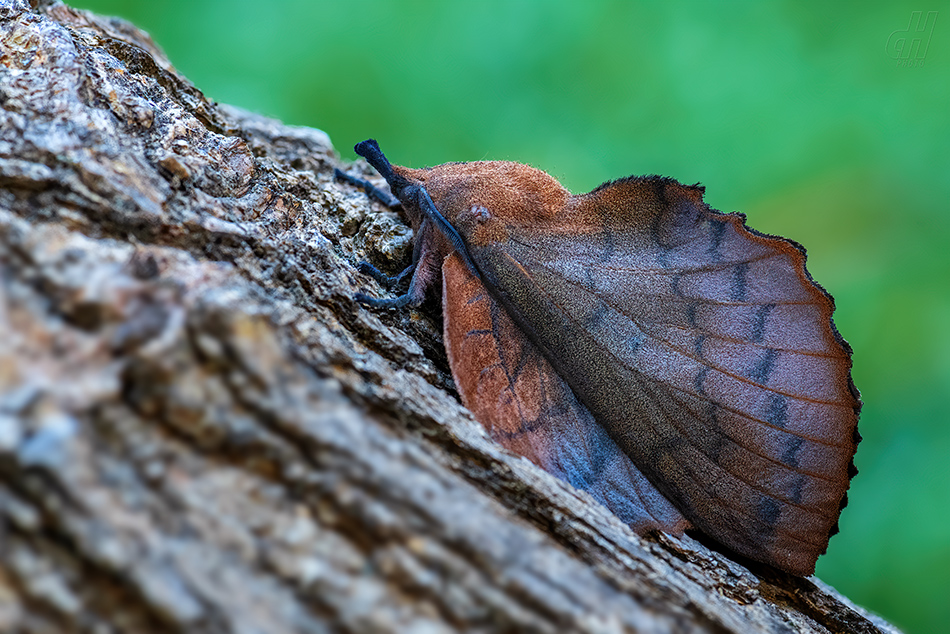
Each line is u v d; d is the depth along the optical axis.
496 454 0.41
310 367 0.41
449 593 0.40
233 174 0.42
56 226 0.41
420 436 0.41
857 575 0.47
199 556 0.40
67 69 0.41
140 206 0.41
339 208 0.43
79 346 0.40
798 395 0.42
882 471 0.47
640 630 0.40
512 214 0.42
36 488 0.40
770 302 0.42
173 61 0.51
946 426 0.47
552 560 0.40
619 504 0.42
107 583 0.40
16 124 0.41
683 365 0.42
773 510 0.42
